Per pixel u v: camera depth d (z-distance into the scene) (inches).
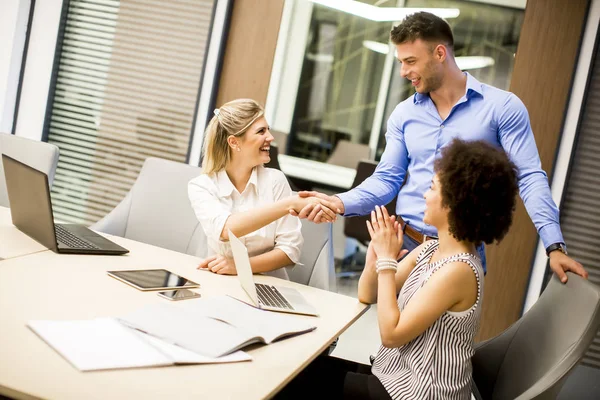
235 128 93.4
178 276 80.6
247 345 60.9
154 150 175.2
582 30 144.5
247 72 165.5
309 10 205.2
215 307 68.8
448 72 99.7
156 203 111.3
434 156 101.0
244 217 89.5
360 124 211.8
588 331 64.2
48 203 80.0
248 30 164.4
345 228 180.2
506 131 97.8
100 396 44.3
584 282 70.2
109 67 177.0
